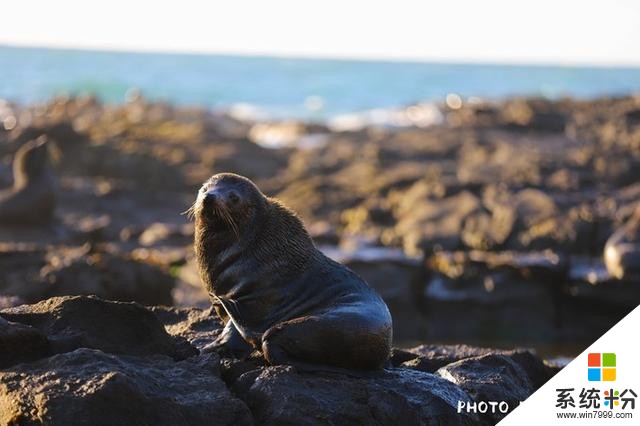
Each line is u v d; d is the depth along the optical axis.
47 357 7.07
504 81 134.88
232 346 7.87
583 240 21.00
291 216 8.05
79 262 15.58
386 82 118.56
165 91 91.06
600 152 32.94
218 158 32.56
